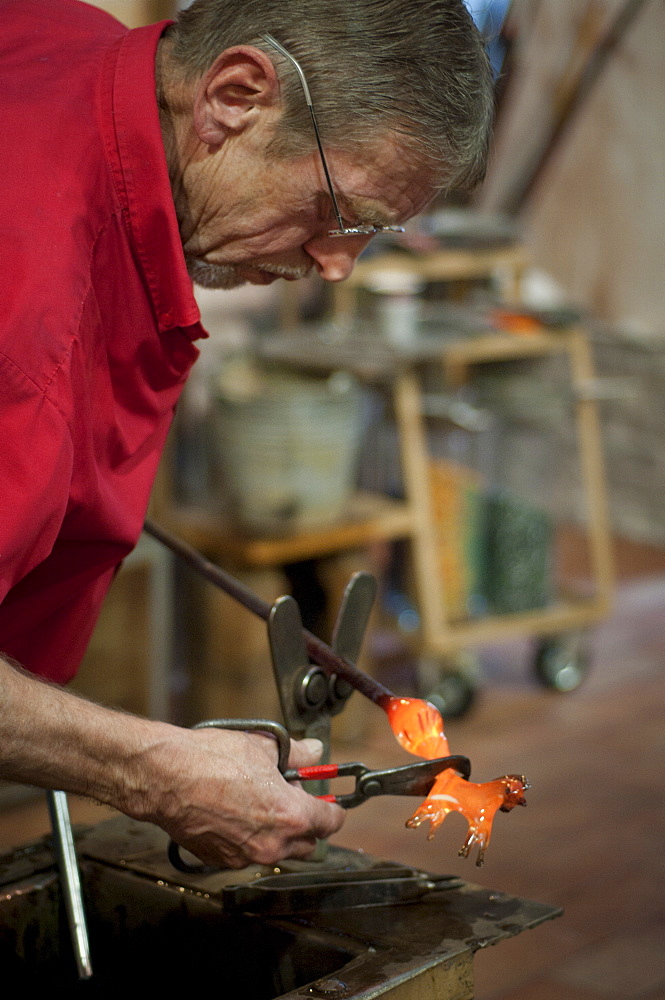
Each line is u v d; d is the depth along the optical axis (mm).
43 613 1338
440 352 3205
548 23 4410
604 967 2312
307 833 1227
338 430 2998
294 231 1229
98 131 1142
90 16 1373
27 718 1044
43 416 1040
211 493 3309
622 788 3037
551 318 3441
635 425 4965
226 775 1153
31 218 1069
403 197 1204
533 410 3492
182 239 1253
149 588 2941
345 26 1113
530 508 3500
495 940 1173
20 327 1025
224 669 3018
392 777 1222
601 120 4473
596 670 3793
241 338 4527
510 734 3326
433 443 3725
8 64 1207
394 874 1301
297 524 3037
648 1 4180
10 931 1299
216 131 1164
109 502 1237
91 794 1126
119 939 1345
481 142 1198
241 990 1258
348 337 3428
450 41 1142
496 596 3512
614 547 5031
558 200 4727
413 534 3223
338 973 1090
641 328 4629
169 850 1297
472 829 1173
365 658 3389
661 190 4375
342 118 1129
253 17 1133
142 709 2994
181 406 4203
